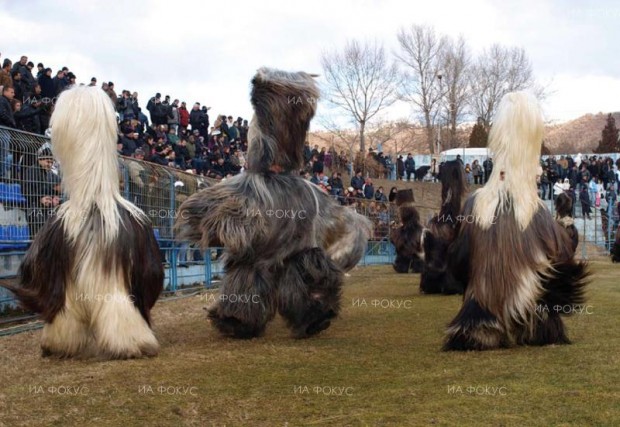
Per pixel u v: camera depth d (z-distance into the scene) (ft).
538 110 24.54
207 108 83.30
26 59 55.77
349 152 173.37
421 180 159.74
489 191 24.73
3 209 35.29
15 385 20.52
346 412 17.16
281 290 28.63
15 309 36.96
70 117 23.94
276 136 28.84
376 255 85.46
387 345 26.40
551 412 16.66
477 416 16.52
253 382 20.53
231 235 27.68
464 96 211.61
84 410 17.84
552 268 24.07
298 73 29.55
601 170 133.90
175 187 48.85
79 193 23.97
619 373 20.36
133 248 24.16
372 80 222.48
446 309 37.83
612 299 40.70
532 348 24.47
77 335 24.29
